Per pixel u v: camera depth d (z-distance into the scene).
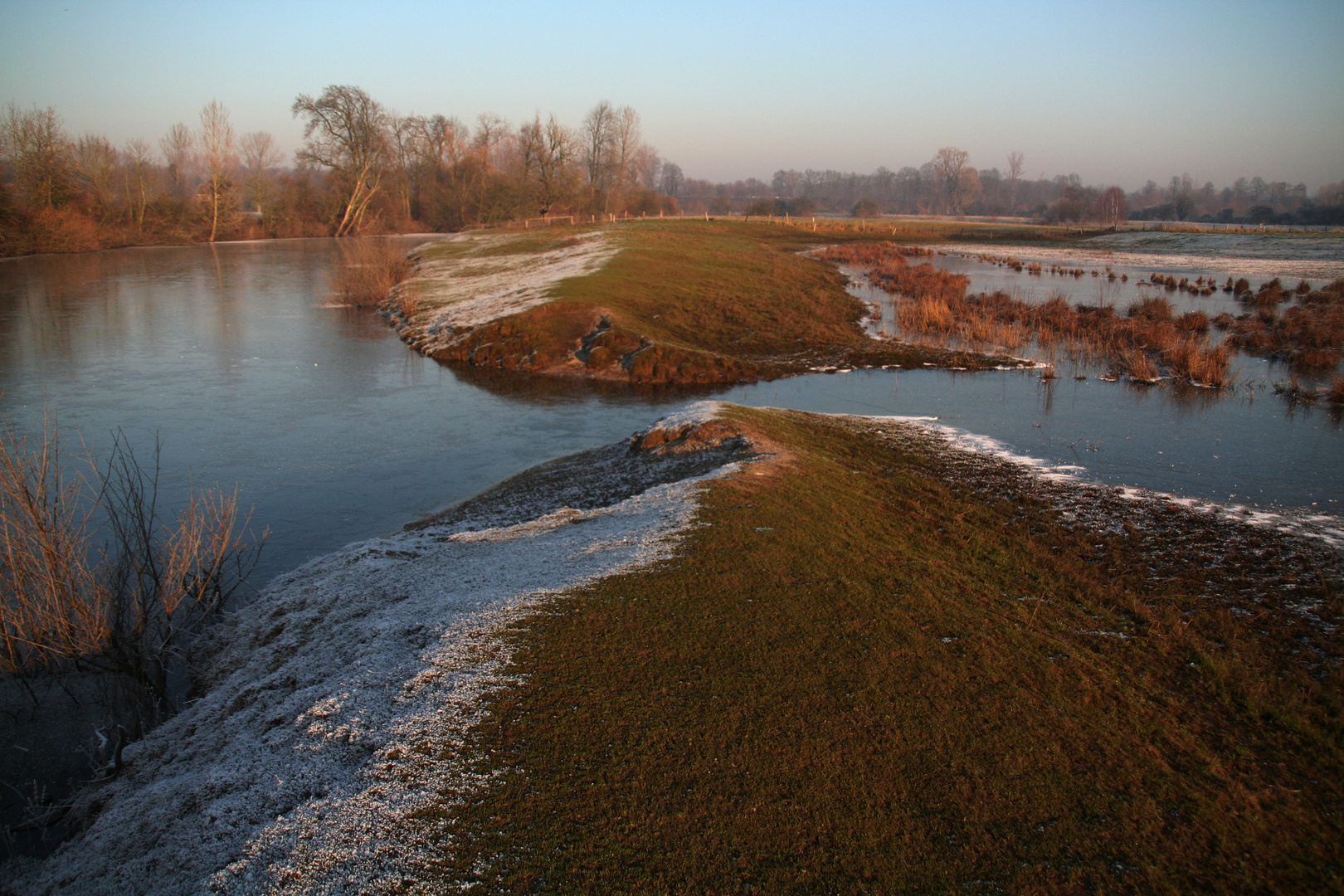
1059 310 30.39
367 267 40.25
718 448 13.74
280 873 4.57
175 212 74.56
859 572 8.92
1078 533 11.73
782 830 5.04
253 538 11.87
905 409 19.30
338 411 19.44
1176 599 9.70
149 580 9.19
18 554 8.27
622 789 5.29
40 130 59.97
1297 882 5.18
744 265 42.47
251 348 27.16
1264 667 8.18
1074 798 5.66
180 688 7.99
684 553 8.97
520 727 5.89
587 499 12.43
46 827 5.93
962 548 10.68
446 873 4.58
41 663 8.25
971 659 7.27
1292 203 173.88
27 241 58.94
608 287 31.73
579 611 7.64
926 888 4.72
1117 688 7.28
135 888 4.66
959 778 5.68
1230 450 15.72
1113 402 19.55
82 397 20.25
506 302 30.02
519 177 86.94
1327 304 31.73
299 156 82.94
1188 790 5.94
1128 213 140.50
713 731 5.91
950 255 61.53
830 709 6.27
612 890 4.51
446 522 12.09
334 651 7.43
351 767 5.51
